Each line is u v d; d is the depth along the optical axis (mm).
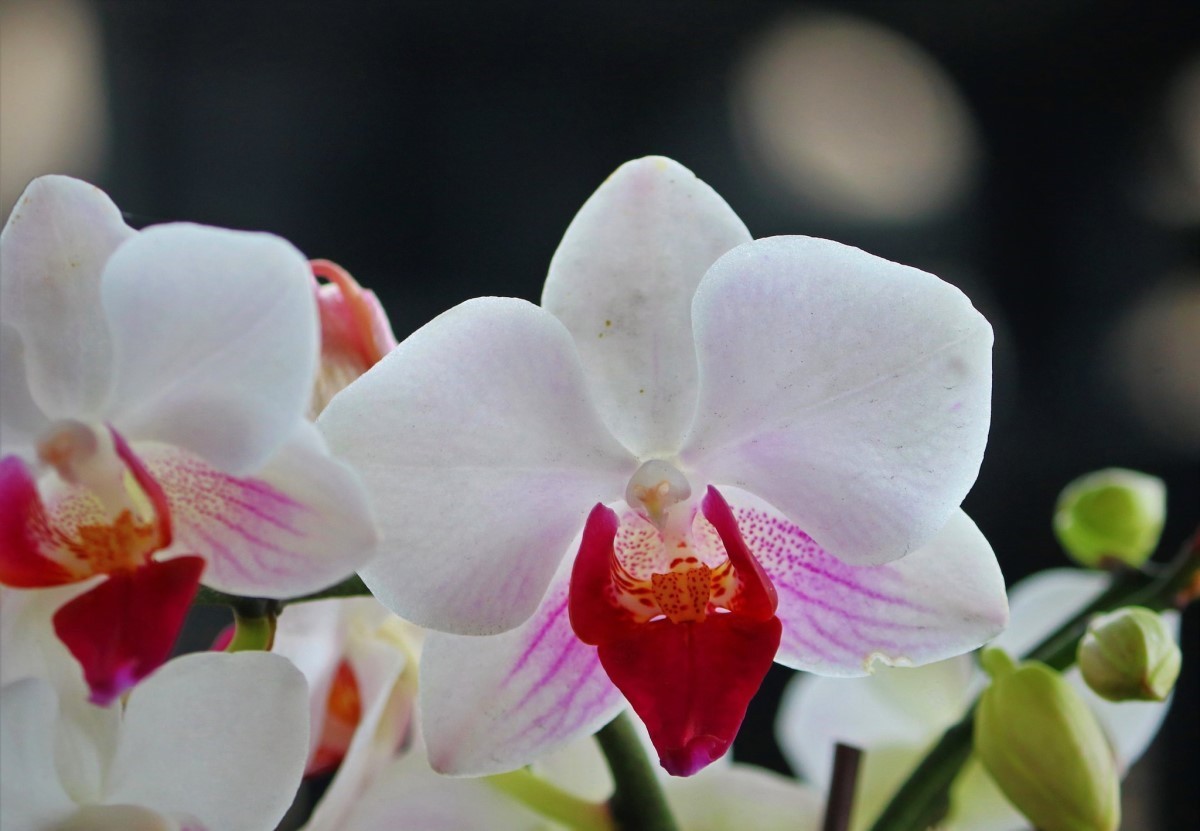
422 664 436
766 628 432
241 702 423
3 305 414
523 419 431
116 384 417
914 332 425
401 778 462
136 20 878
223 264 407
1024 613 502
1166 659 441
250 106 889
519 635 440
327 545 413
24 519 419
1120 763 490
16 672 419
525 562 439
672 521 444
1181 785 819
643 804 456
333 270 448
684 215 432
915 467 429
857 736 512
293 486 413
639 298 433
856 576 438
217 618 780
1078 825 441
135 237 406
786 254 424
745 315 428
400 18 899
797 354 429
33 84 875
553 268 433
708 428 437
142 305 409
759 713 862
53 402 419
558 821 459
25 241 414
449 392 426
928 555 436
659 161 431
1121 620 444
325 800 454
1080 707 445
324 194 894
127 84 876
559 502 441
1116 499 481
